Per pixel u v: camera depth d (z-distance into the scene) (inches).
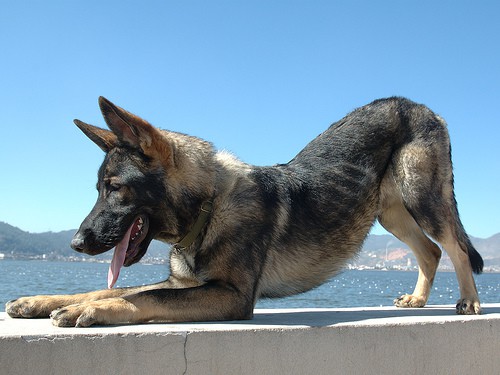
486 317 38.4
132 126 35.6
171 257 40.7
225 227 37.7
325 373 31.1
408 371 34.1
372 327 32.9
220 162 40.0
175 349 26.7
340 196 45.8
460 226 48.2
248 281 37.2
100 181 36.5
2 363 23.0
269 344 29.4
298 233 42.8
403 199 47.4
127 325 30.1
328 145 48.1
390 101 50.1
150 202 36.6
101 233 34.8
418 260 52.6
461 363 36.4
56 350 24.1
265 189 40.8
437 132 48.1
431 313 43.4
